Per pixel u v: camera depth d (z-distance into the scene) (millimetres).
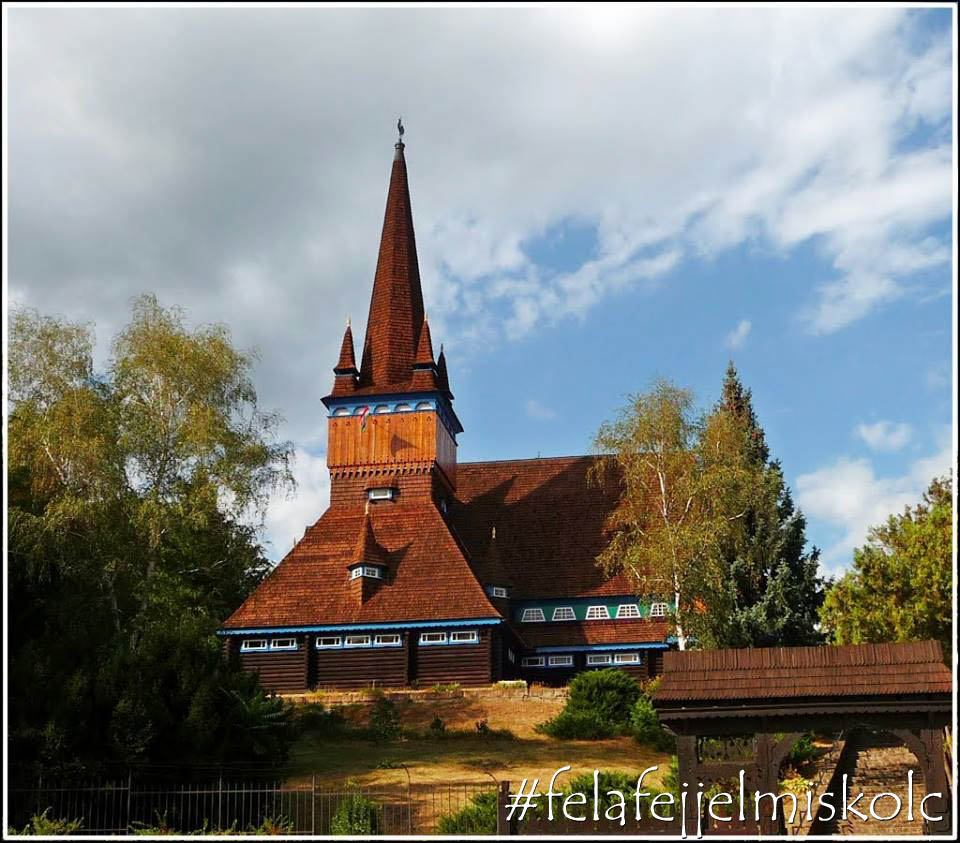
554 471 67438
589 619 59156
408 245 68062
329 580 56594
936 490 53062
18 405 51812
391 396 61844
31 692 31562
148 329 55500
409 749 41750
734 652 26734
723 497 53875
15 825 29406
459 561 56344
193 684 33656
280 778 34406
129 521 51719
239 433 56719
